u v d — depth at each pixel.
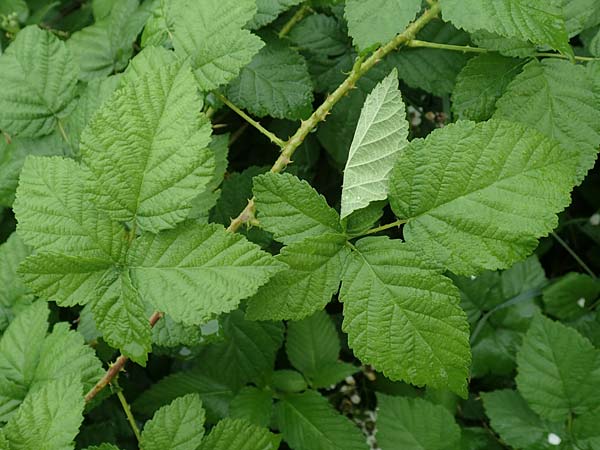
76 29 0.65
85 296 0.36
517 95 0.42
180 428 0.39
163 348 0.53
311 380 0.59
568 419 0.54
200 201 0.45
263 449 0.41
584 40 0.48
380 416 0.56
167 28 0.45
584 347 0.54
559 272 0.71
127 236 0.37
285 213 0.36
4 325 0.47
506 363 0.62
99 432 0.57
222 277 0.34
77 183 0.36
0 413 0.42
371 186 0.37
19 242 0.48
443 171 0.35
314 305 0.36
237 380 0.56
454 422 0.55
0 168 0.48
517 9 0.37
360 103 0.53
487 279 0.64
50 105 0.47
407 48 0.52
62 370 0.42
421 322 0.35
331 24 0.53
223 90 0.49
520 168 0.34
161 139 0.35
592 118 0.41
